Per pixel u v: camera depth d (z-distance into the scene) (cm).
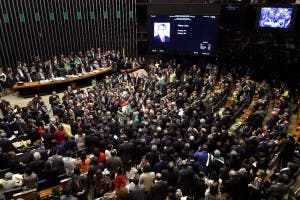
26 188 825
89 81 2255
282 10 2134
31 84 1972
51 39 2411
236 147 1025
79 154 1030
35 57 2305
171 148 934
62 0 2394
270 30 2234
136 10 2744
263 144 1049
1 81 1991
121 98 1733
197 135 1142
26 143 1215
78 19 2505
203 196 819
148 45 2584
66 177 890
